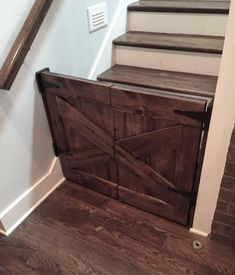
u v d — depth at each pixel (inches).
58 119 57.7
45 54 53.7
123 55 75.6
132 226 57.2
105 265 50.5
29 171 58.7
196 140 43.3
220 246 52.5
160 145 47.9
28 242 55.1
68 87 50.9
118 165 56.6
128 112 47.1
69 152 62.7
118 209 61.2
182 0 76.2
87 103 51.0
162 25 74.1
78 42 61.8
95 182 63.8
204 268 49.1
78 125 55.7
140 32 77.9
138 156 52.3
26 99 52.3
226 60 33.5
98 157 58.4
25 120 53.6
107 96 47.3
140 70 73.4
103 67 73.1
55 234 56.4
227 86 35.2
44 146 60.8
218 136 40.1
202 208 50.4
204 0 73.9
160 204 56.4
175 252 51.9
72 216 60.1
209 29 68.9
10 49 45.6
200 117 40.4
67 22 57.1
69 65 61.1
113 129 51.5
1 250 53.9
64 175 68.9
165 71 71.5
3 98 47.6
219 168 43.3
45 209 62.0
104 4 66.8
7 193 54.8
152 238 54.6
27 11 47.0
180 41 68.2
